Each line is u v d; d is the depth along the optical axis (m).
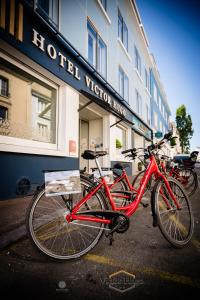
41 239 2.43
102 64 8.82
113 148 9.26
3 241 2.31
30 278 1.77
